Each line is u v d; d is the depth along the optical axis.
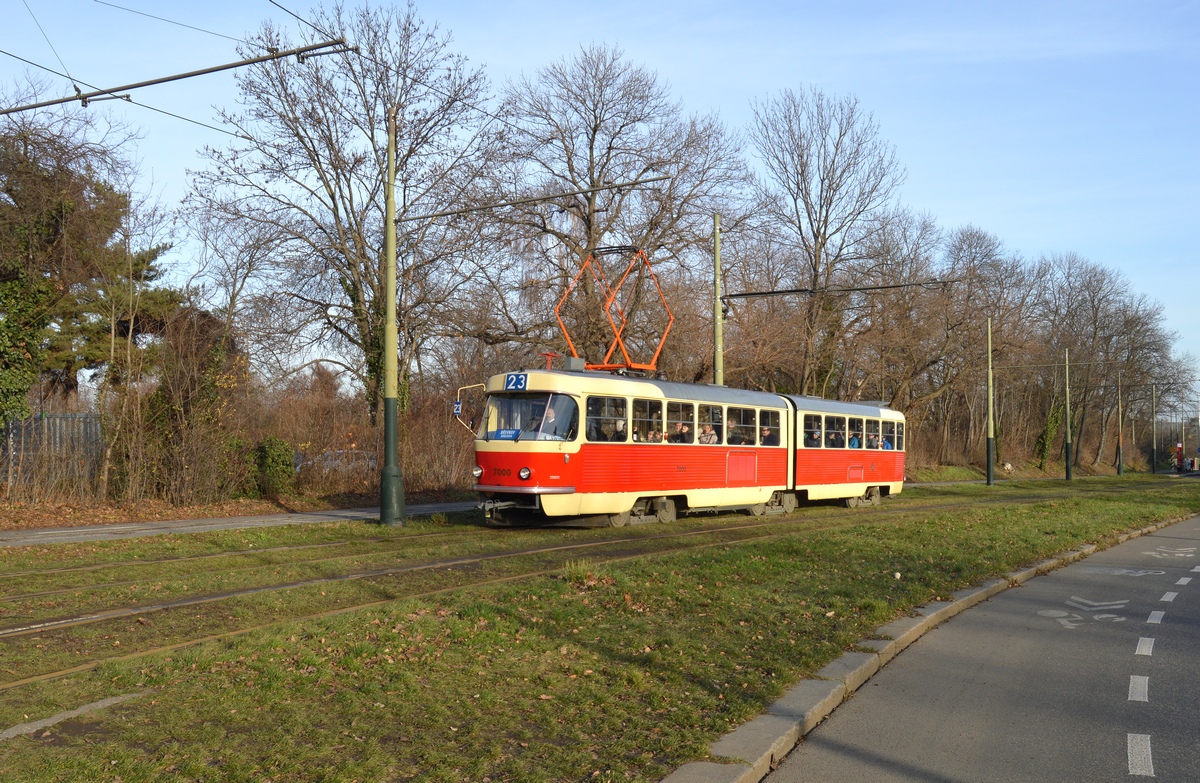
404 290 29.98
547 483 18.00
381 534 17.59
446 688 6.63
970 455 67.19
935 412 68.06
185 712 5.97
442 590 11.11
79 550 14.92
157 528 18.05
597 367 21.59
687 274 35.16
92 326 28.28
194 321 23.34
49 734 5.58
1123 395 80.81
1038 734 6.30
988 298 52.03
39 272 21.86
